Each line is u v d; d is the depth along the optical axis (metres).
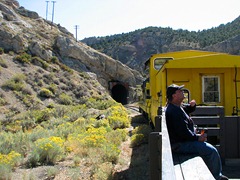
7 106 36.31
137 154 11.74
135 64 135.62
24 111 36.22
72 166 10.30
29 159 10.88
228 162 6.54
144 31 158.12
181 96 4.86
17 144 13.40
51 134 16.91
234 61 8.79
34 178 9.06
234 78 8.92
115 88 76.81
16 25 63.69
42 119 28.45
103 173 8.86
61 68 55.47
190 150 4.67
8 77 43.16
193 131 5.03
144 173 8.91
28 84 44.00
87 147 12.52
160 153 3.14
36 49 55.19
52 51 60.25
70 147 12.59
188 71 9.00
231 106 8.89
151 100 14.33
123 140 15.09
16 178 9.21
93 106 41.72
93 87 54.62
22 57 50.41
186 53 13.23
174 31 159.62
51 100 42.16
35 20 77.12
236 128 6.59
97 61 65.38
